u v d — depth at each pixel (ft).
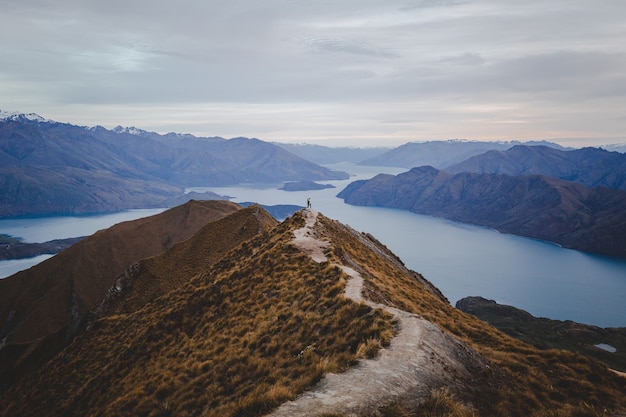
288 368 63.16
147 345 116.98
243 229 306.55
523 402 56.03
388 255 241.35
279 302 98.27
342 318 75.10
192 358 88.99
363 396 45.39
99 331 163.73
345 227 224.33
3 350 276.82
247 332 88.84
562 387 65.10
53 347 250.98
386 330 64.80
